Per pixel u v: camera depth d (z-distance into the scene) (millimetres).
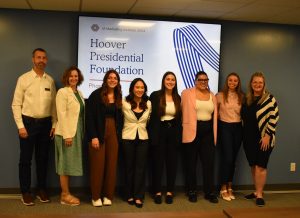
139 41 4281
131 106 3803
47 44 4168
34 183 4164
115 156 3795
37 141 3906
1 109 4109
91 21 4160
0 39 4078
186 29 4387
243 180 4645
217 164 4523
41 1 3744
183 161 4461
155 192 4047
